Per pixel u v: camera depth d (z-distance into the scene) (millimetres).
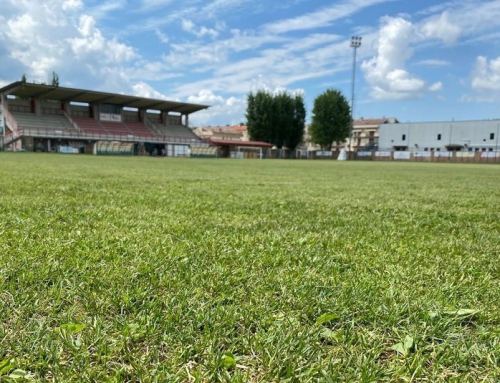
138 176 9898
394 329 1338
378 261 2221
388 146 75312
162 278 1768
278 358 1136
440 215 4312
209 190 6523
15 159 21625
